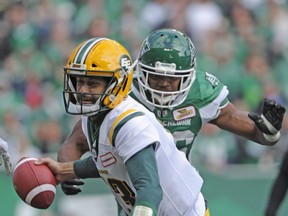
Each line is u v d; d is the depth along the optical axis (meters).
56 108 28.55
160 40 14.01
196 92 14.48
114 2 34.22
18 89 29.50
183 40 14.14
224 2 35.59
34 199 12.73
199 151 26.62
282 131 28.31
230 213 25.44
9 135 26.75
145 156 11.41
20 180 12.78
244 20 35.16
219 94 14.70
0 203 24.09
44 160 13.02
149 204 10.97
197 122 14.59
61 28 32.69
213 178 25.56
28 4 33.53
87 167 13.16
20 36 32.16
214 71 31.69
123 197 12.70
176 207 12.60
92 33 32.69
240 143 27.22
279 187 18.17
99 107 11.80
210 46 33.12
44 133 27.06
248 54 33.59
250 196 25.59
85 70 11.80
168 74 13.84
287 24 36.16
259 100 31.50
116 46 12.16
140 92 14.23
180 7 34.47
